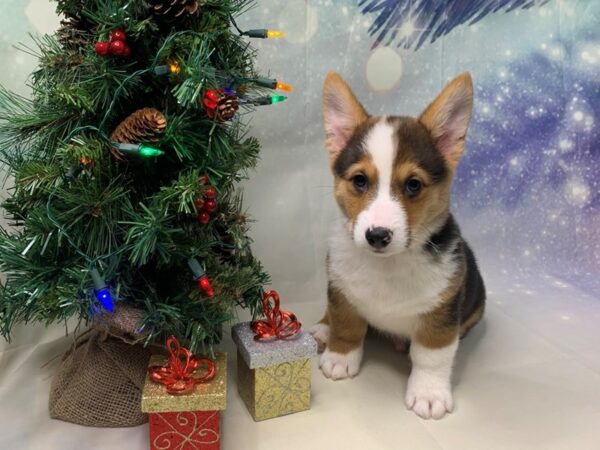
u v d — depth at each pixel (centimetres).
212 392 48
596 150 90
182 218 52
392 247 53
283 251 84
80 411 54
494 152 88
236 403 59
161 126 45
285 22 76
